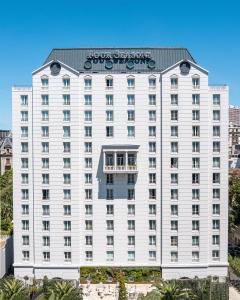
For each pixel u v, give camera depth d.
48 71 99.44
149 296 86.31
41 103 99.81
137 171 100.00
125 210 101.44
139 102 100.00
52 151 100.12
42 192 101.06
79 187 100.81
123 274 100.94
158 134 100.25
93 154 100.62
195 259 102.00
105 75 99.75
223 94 99.88
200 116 99.88
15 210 102.06
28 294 88.38
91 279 101.19
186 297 86.50
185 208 101.00
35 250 101.94
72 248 101.44
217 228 102.12
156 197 101.25
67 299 82.88
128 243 102.12
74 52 105.12
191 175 100.56
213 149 100.75
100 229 101.75
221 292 90.19
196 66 99.19
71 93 99.31
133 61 103.69
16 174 101.62
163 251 101.50
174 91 99.62
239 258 118.38
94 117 100.12
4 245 105.81
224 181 101.12
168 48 105.88
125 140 100.50
